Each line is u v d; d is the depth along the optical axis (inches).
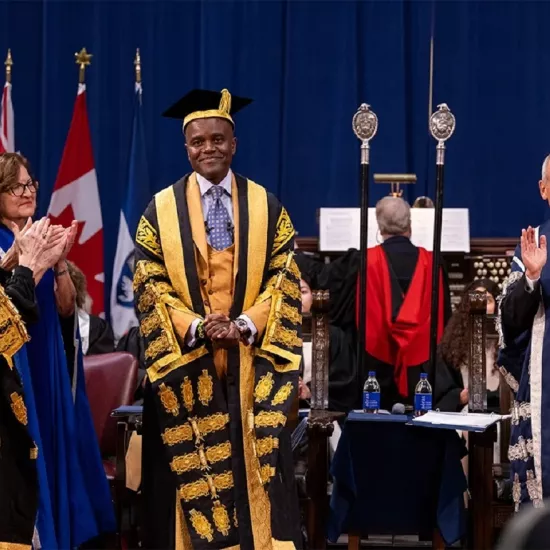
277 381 316.8
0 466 312.8
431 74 641.0
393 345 509.4
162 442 319.3
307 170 650.2
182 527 316.8
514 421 354.6
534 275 336.5
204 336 308.2
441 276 522.6
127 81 660.7
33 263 319.0
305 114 650.8
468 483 418.0
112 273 652.7
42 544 320.5
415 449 382.9
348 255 518.6
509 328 352.5
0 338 307.3
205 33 648.4
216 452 313.4
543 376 343.6
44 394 335.9
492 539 379.9
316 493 384.5
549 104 642.2
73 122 606.5
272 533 311.6
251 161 651.5
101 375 448.1
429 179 646.5
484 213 643.5
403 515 386.9
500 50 644.7
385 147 642.2
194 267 318.3
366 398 394.3
